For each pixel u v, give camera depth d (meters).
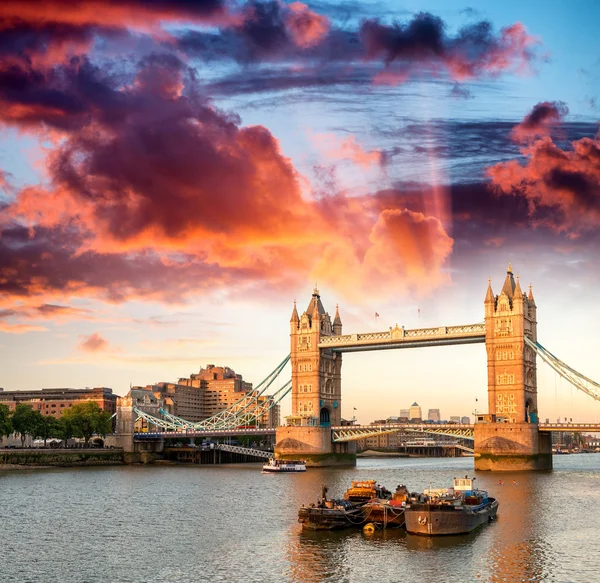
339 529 104.56
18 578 81.69
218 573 82.81
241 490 165.00
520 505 130.75
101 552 93.75
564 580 78.31
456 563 85.25
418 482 183.75
